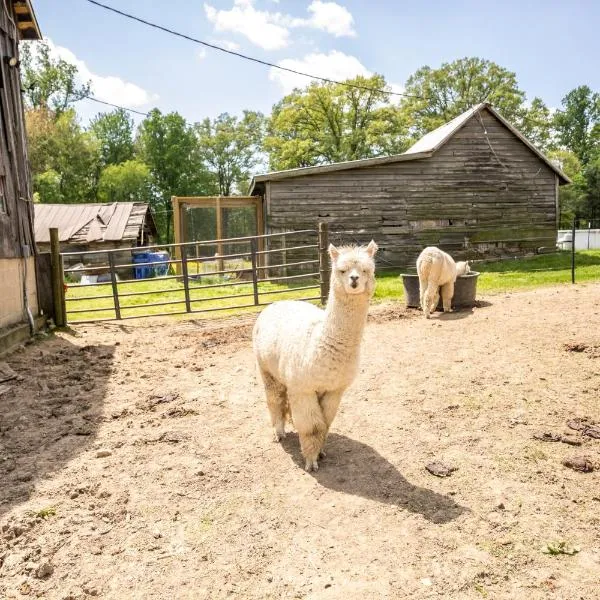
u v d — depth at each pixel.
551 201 20.69
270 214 18.09
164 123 54.22
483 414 5.00
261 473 4.04
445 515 3.39
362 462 4.15
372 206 18.80
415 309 10.34
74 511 3.55
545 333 7.86
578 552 2.99
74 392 6.09
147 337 9.09
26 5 10.15
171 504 3.62
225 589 2.78
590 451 4.18
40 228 22.84
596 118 63.06
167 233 50.44
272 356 4.24
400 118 42.28
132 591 2.78
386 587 2.74
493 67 47.22
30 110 42.25
